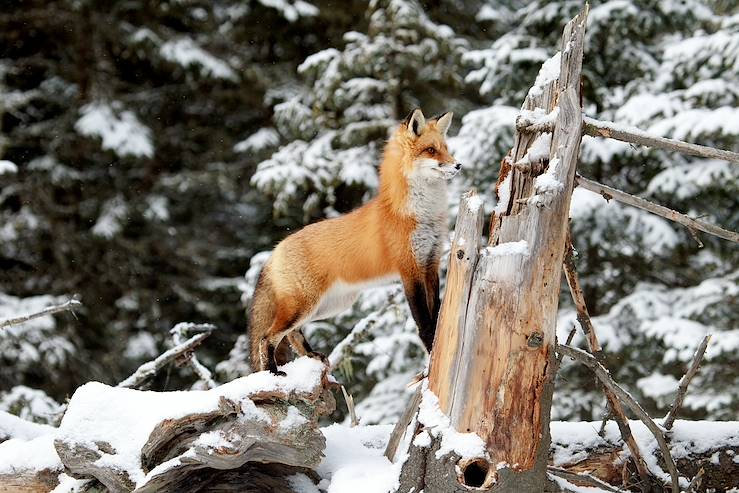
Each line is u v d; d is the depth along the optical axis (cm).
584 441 632
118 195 1983
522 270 478
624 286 1393
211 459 535
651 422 545
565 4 1362
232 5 2072
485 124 1287
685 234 1348
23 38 2061
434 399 500
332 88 1561
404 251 702
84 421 580
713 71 1299
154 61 2045
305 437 551
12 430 715
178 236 2061
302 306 712
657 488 595
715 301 1269
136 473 554
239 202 2134
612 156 1280
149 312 1927
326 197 1600
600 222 1282
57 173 1923
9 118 2009
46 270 1925
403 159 708
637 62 1373
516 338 477
